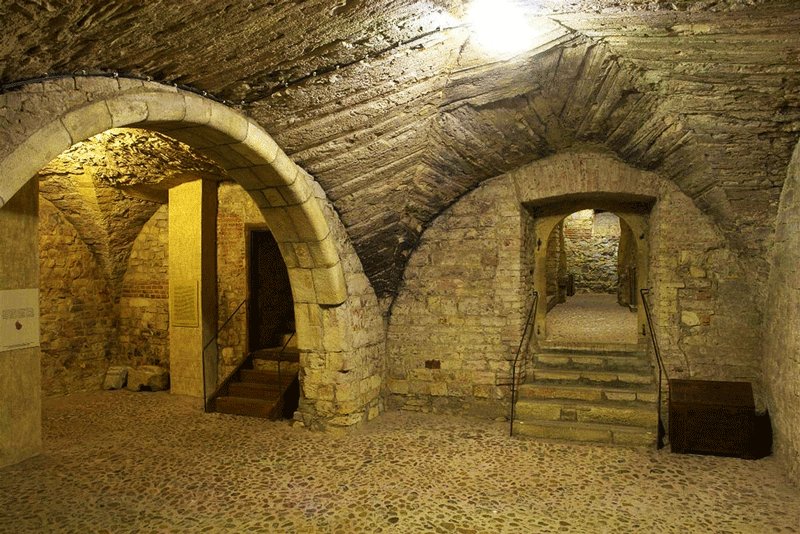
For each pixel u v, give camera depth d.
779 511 3.95
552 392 6.05
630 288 11.05
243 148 4.27
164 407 6.88
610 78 4.46
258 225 7.36
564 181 6.08
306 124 4.36
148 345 8.19
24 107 2.81
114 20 2.61
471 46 4.05
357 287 6.01
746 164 4.80
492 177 6.34
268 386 6.65
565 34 3.93
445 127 5.18
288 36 3.24
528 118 5.24
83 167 6.57
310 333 5.79
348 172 5.13
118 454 5.16
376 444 5.42
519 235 6.30
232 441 5.53
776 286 5.05
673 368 5.76
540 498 4.19
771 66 3.84
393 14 3.30
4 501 4.14
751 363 5.53
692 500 4.14
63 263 7.70
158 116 3.45
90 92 3.08
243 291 7.48
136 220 7.97
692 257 5.74
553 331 8.40
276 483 4.48
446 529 3.72
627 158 5.78
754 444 5.01
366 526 3.76
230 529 3.72
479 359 6.39
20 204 5.04
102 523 3.80
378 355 6.48
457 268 6.50
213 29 2.96
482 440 5.52
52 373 7.55
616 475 4.62
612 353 6.60
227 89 3.78
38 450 5.14
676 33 3.70
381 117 4.57
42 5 2.28
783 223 4.89
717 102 4.34
